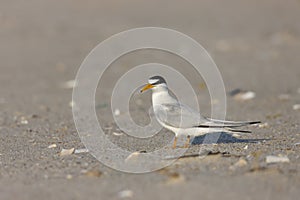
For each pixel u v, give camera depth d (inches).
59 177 313.6
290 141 393.7
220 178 297.4
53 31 1162.6
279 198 269.6
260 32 1121.4
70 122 505.7
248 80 733.3
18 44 1060.5
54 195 283.7
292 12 1325.0
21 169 333.7
